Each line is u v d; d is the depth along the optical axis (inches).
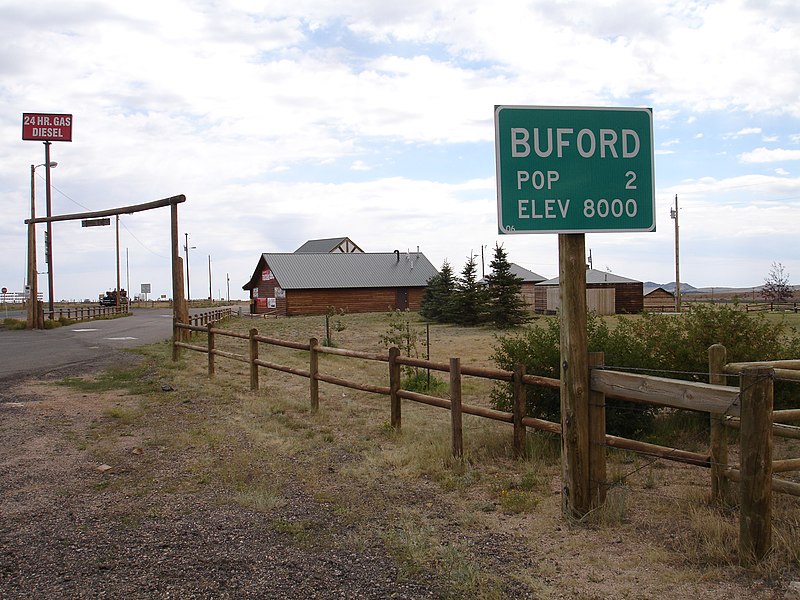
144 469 287.9
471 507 235.8
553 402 323.6
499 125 210.5
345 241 3393.2
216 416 408.5
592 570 178.2
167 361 725.3
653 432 319.6
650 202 217.6
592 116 214.8
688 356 335.6
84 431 362.6
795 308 1764.3
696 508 214.4
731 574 168.6
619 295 2043.6
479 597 163.2
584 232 212.8
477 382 574.6
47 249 1707.7
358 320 1819.6
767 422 168.9
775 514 200.7
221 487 261.1
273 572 179.5
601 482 215.5
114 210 934.4
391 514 228.1
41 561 187.2
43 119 1686.8
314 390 423.2
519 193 210.4
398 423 356.2
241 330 1440.7
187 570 180.9
